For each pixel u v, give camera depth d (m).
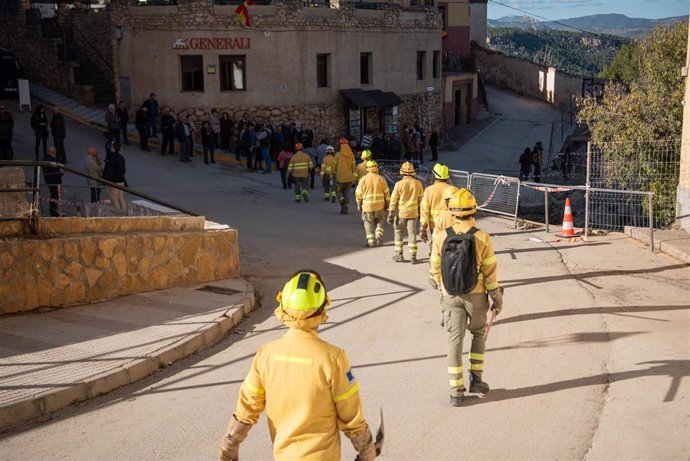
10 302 9.37
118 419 6.76
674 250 13.14
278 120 32.03
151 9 30.44
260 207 20.70
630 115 20.61
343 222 18.33
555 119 50.72
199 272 11.64
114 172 17.20
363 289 11.77
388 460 5.83
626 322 9.35
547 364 7.93
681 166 15.02
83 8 34.72
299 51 32.09
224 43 30.66
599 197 18.97
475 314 6.87
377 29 35.81
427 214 12.09
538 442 6.07
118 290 10.48
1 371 7.48
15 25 34.28
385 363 8.22
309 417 3.90
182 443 6.24
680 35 22.00
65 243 9.78
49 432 6.48
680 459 5.67
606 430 6.24
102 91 33.41
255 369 4.06
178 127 27.12
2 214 11.85
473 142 43.06
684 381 7.20
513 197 17.98
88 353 8.07
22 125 27.88
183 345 8.51
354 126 34.81
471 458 5.82
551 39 123.00
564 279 11.80
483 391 7.09
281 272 13.15
